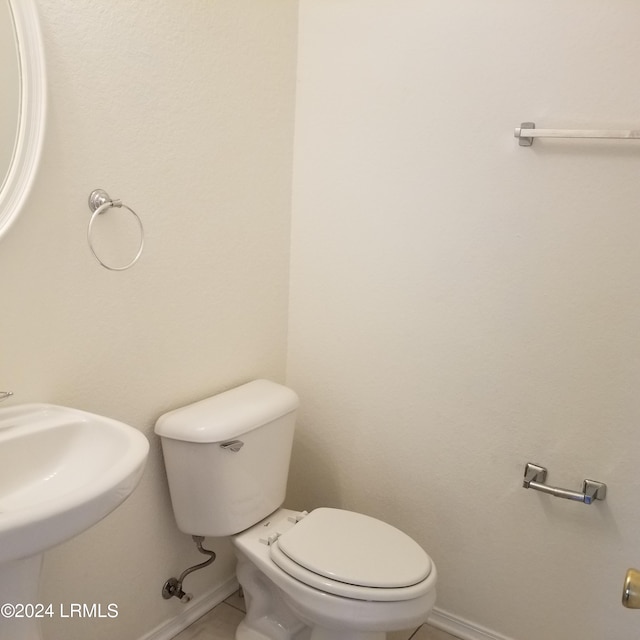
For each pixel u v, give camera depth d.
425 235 1.77
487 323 1.72
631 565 1.62
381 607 1.42
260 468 1.73
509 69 1.58
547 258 1.60
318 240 1.97
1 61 1.21
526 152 1.59
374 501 2.01
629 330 1.53
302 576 1.48
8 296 1.27
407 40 1.71
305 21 1.88
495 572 1.82
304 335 2.06
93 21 1.33
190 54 1.56
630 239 1.50
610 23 1.44
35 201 1.28
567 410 1.64
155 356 1.61
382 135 1.80
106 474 1.05
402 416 1.91
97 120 1.37
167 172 1.55
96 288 1.44
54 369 1.38
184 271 1.65
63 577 1.49
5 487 1.18
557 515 1.70
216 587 2.01
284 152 1.93
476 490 1.82
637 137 1.40
